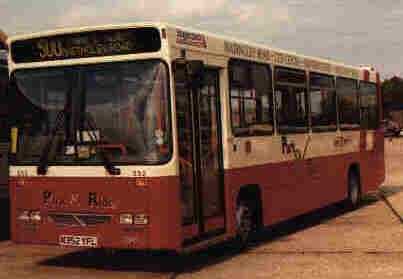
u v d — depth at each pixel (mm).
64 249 11859
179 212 9188
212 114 10359
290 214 12609
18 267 10297
